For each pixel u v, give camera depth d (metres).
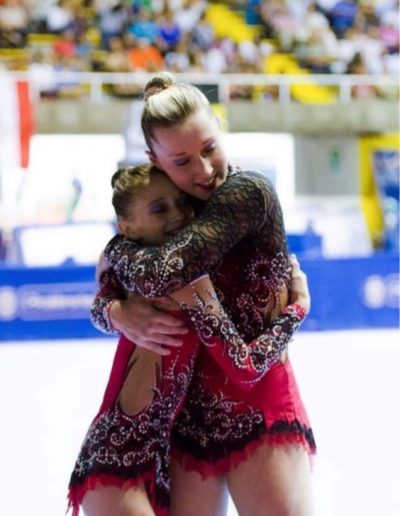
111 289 3.88
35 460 7.48
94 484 3.65
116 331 3.83
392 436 8.17
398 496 6.51
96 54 20.33
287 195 18.70
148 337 3.64
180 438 3.82
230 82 19.36
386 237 19.03
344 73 21.69
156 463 3.70
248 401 3.73
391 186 19.38
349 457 7.50
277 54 21.50
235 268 3.71
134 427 3.67
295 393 3.83
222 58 21.09
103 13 20.62
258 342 3.63
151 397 3.68
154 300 3.66
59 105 17.81
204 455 3.78
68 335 14.17
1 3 20.05
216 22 21.42
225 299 3.70
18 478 7.00
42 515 6.15
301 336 14.21
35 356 12.64
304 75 21.05
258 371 3.59
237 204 3.50
